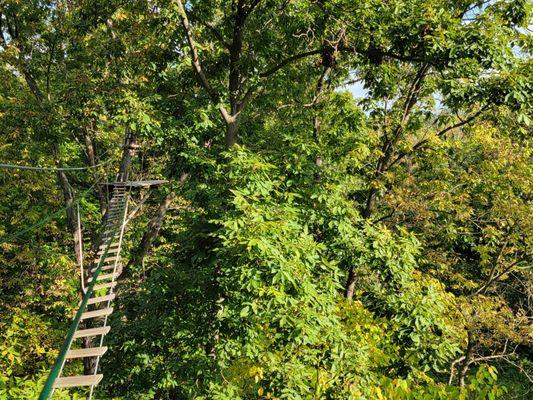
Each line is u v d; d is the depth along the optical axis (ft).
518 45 31.19
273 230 20.36
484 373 12.49
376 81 34.76
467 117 37.70
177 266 32.73
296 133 37.78
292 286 20.76
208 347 29.81
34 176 42.45
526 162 34.40
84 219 51.08
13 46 38.09
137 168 51.49
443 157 36.24
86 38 37.42
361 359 21.11
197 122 30.73
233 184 26.32
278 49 35.09
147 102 32.81
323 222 26.86
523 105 25.84
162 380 29.89
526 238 35.22
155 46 34.76
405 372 24.34
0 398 25.52
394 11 27.27
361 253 26.30
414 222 39.40
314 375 19.67
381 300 26.27
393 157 43.37
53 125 37.47
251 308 21.68
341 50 31.19
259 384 23.16
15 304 40.27
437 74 33.55
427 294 25.86
